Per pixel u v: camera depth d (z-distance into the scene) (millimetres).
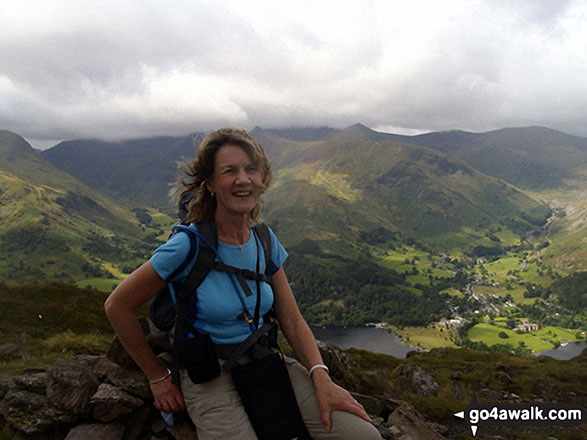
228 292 2691
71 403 3682
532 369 21922
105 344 11438
